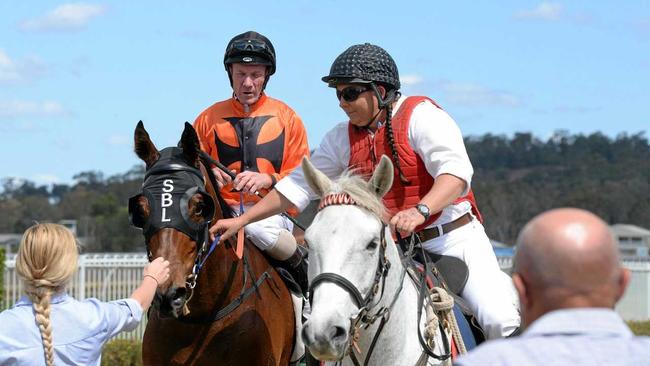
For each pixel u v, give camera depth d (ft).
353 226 18.03
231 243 24.11
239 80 27.37
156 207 22.08
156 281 18.99
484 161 483.10
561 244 10.66
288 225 27.76
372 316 18.84
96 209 302.66
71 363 16.61
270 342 24.58
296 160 28.22
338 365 20.10
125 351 63.05
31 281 16.35
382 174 19.15
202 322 23.44
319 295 17.53
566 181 383.24
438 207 20.45
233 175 25.12
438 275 21.72
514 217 279.08
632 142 467.11
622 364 10.33
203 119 28.27
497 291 21.89
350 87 22.18
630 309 108.88
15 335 16.46
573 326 10.57
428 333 19.93
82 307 16.98
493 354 10.65
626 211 310.45
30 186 473.26
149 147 23.65
